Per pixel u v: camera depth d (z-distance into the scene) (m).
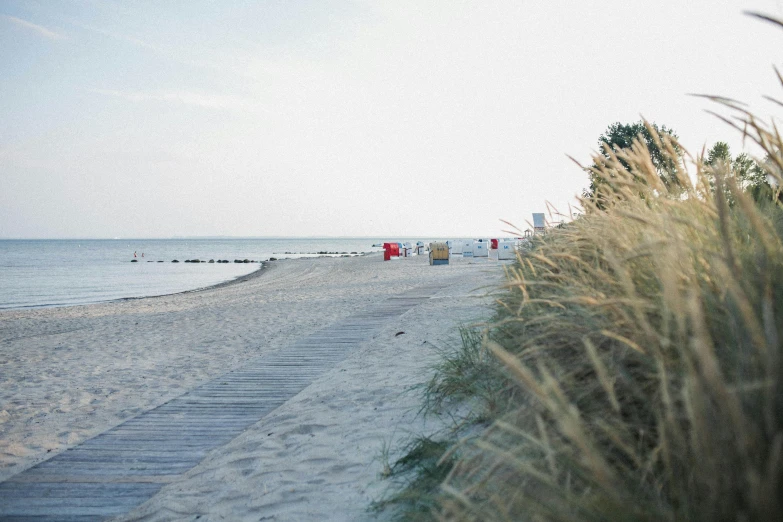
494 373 3.21
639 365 1.94
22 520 3.10
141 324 13.30
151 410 5.29
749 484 1.20
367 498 3.00
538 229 4.87
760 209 2.29
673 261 1.80
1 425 5.36
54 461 4.02
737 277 1.47
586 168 2.65
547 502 1.62
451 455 2.77
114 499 3.35
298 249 145.25
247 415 4.97
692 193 2.30
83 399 6.28
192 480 3.56
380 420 4.27
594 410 1.99
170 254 102.94
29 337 11.91
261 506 3.09
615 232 2.58
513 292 3.75
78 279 37.78
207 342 9.88
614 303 1.94
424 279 21.19
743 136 1.87
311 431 4.25
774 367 1.23
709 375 1.18
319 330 9.63
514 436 2.15
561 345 2.38
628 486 1.65
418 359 6.23
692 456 1.51
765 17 1.38
